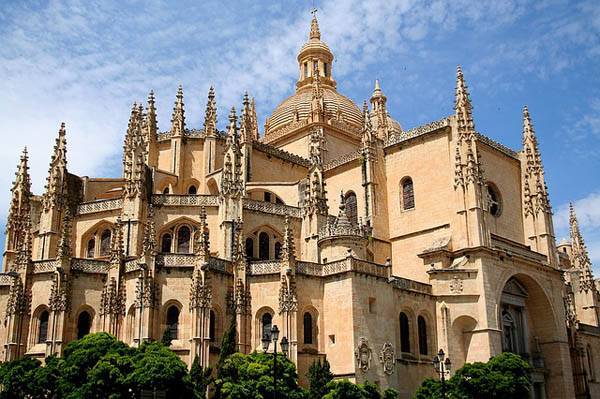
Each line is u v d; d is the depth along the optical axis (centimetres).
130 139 8725
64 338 6288
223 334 6381
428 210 8506
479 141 8700
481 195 8081
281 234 7819
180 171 8738
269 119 12275
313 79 12638
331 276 6875
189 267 6394
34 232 8238
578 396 9019
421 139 8788
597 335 10106
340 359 6594
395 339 6981
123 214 7250
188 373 5384
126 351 5344
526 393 6600
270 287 6681
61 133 7950
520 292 8525
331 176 9538
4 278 6944
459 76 8519
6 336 6431
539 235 8988
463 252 7888
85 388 4988
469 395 6431
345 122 11594
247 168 8888
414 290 7481
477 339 7588
